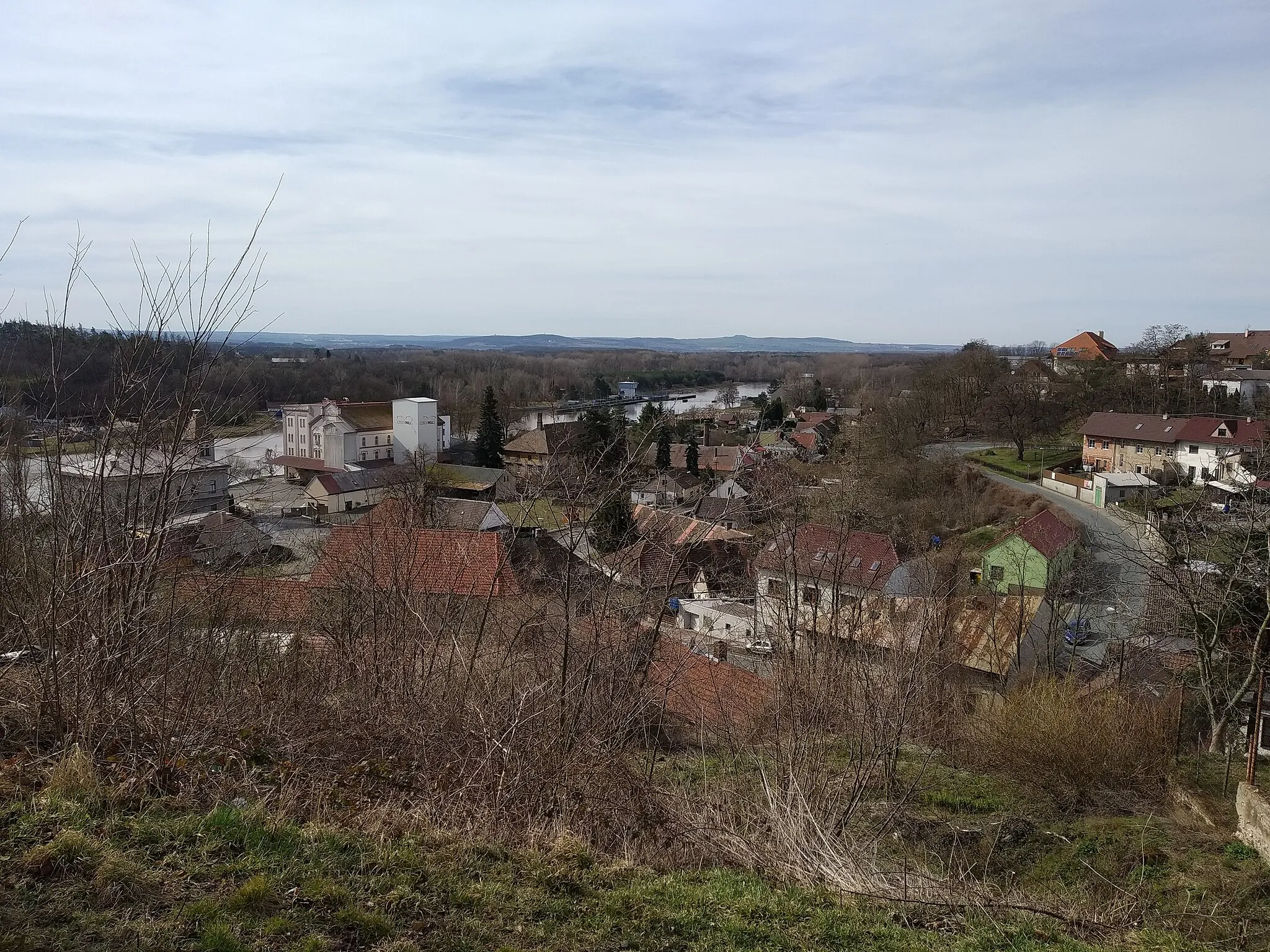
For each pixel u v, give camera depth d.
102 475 5.78
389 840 5.02
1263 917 6.91
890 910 5.54
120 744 5.48
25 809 4.49
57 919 3.61
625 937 4.50
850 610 13.03
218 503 18.23
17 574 6.65
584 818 6.33
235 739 6.07
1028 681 15.27
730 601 16.64
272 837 4.68
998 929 5.47
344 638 9.40
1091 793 10.31
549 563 11.84
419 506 14.20
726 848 6.24
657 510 14.30
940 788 10.12
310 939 3.73
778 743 8.50
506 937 4.27
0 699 5.74
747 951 4.57
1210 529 14.85
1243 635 12.70
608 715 8.05
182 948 3.55
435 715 7.09
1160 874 7.98
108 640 5.70
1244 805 8.59
